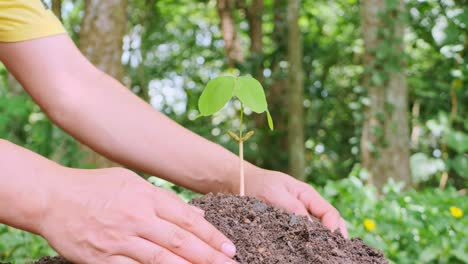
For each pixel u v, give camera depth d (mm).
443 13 6047
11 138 4398
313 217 1508
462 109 6168
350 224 3035
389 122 5609
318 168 9125
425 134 7406
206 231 1084
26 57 1466
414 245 3066
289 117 7590
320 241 1348
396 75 5637
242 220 1359
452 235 3100
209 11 10992
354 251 1365
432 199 3641
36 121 4301
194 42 10805
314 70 9633
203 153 1534
